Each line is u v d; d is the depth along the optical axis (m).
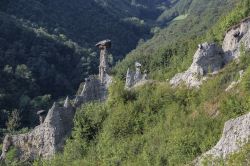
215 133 49.91
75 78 188.12
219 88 59.34
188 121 55.75
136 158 55.06
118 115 64.06
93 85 75.00
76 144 65.44
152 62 138.75
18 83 161.00
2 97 143.12
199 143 49.91
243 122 40.38
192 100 60.75
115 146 59.88
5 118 132.88
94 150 63.12
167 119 59.06
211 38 87.19
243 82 54.47
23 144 71.31
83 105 71.88
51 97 164.12
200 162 43.16
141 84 72.12
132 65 153.88
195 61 65.06
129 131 61.81
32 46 194.00
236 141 39.34
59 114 70.12
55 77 176.88
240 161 36.72
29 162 69.06
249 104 49.97
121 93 68.62
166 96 64.31
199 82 63.28
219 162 39.91
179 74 68.19
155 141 55.75
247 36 66.75
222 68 63.66
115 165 56.22
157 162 50.84
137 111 63.97
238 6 84.38
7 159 70.62
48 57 192.50
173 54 130.50
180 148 50.28
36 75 174.88
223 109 53.56
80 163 60.88
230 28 71.56
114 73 77.62
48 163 64.44
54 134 68.75
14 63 177.62
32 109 142.00
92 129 66.69
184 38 180.50
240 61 62.06
